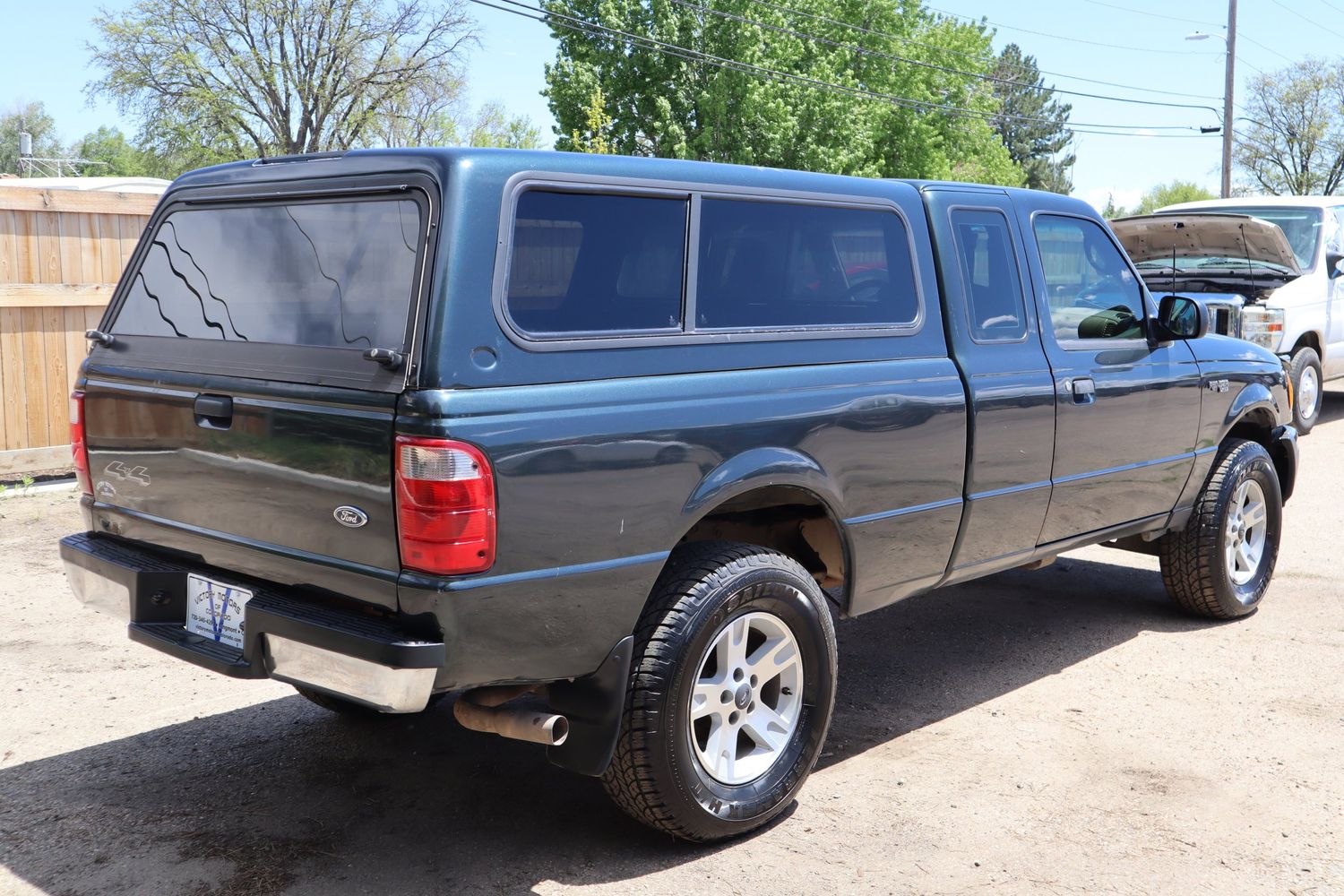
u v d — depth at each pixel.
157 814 3.74
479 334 2.97
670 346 3.40
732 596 3.42
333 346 3.14
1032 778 4.05
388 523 2.94
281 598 3.25
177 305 3.68
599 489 3.14
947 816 3.74
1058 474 4.75
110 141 87.12
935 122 52.88
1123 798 3.88
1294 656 5.39
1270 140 65.69
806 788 3.98
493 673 3.05
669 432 3.30
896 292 4.16
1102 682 5.05
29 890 3.25
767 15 42.62
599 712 3.27
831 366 3.84
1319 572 6.90
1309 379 12.00
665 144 42.19
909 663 5.34
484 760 4.21
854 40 47.53
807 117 43.12
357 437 2.97
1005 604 6.35
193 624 3.57
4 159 86.19
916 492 4.12
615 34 39.59
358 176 3.21
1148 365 5.22
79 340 9.16
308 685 3.12
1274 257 11.57
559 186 3.19
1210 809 3.79
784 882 3.32
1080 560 7.38
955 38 54.56
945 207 4.40
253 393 3.23
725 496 3.44
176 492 3.55
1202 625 5.90
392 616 3.03
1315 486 9.47
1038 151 110.31
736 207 3.65
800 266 3.84
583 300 3.22
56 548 7.25
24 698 4.80
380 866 3.40
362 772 4.09
